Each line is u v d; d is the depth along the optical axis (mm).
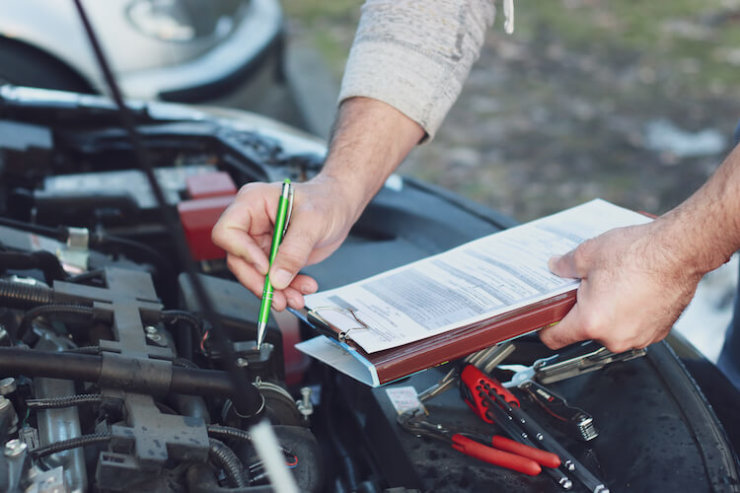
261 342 811
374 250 1182
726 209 733
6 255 943
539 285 824
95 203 1221
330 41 4379
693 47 4395
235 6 2635
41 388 779
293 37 4422
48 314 851
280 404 810
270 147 1398
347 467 877
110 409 753
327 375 954
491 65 4156
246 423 777
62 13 2275
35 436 722
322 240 894
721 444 758
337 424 950
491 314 770
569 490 730
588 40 4508
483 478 752
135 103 1560
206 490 670
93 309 855
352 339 736
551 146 3336
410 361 717
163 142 1455
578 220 969
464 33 1006
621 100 3768
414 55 986
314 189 895
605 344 805
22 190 1269
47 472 653
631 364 871
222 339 593
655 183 3039
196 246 1194
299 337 1022
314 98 3625
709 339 1945
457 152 3275
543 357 879
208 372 752
